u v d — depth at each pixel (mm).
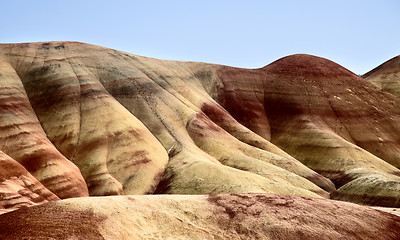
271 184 47750
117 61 84438
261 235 19047
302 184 53156
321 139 78062
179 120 69375
